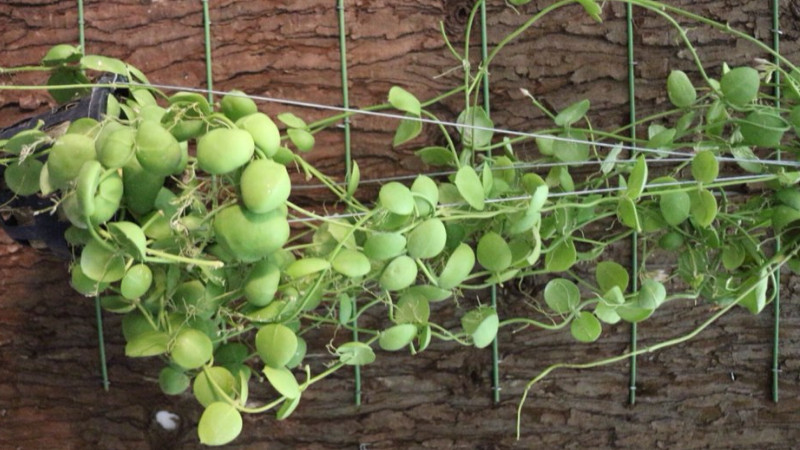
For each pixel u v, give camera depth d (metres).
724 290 1.74
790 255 1.73
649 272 1.88
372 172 1.90
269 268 1.60
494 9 1.89
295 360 1.71
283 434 1.92
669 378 1.93
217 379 1.59
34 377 1.92
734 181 1.70
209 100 1.88
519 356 1.92
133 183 1.57
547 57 1.90
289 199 1.89
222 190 1.60
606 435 1.93
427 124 1.89
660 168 1.88
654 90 1.89
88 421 1.92
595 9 1.70
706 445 1.93
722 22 1.89
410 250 1.62
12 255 1.91
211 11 1.90
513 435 1.93
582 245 1.90
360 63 1.90
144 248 1.54
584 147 1.78
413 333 1.68
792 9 1.89
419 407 1.92
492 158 1.78
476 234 1.80
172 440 1.92
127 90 1.70
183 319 1.63
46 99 1.91
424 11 1.90
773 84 1.75
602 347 1.92
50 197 1.65
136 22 1.90
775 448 1.93
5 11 1.91
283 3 1.90
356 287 1.71
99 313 1.90
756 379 1.93
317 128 1.84
